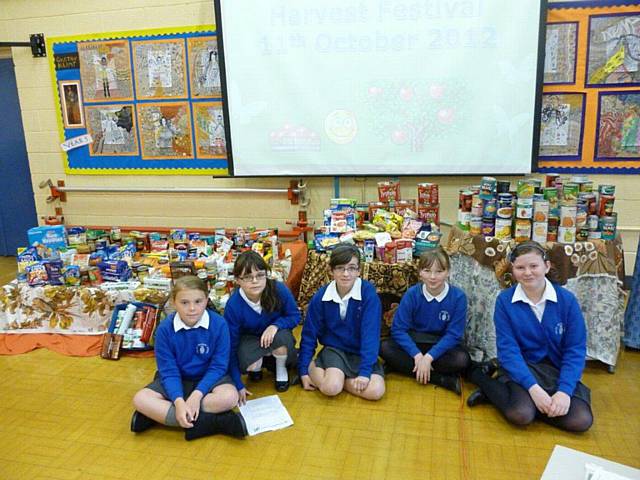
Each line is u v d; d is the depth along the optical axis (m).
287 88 3.40
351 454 1.89
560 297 2.07
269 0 3.28
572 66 3.13
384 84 3.29
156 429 2.09
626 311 2.70
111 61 3.71
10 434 2.08
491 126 3.23
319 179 3.62
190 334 2.09
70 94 3.86
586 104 3.16
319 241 2.98
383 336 2.81
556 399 1.94
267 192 3.70
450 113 3.25
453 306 2.36
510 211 2.49
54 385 2.47
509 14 3.06
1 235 4.61
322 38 3.29
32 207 4.47
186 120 3.70
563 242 2.45
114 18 3.65
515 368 2.05
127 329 2.76
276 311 2.37
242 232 3.31
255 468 1.83
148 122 3.77
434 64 3.21
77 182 4.05
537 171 3.29
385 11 3.19
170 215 3.96
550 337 2.08
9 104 4.21
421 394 2.30
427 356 2.33
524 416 1.97
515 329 2.11
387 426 2.06
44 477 1.82
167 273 2.98
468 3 3.09
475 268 2.56
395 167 3.41
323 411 2.18
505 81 3.15
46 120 3.97
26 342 2.88
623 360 2.58
